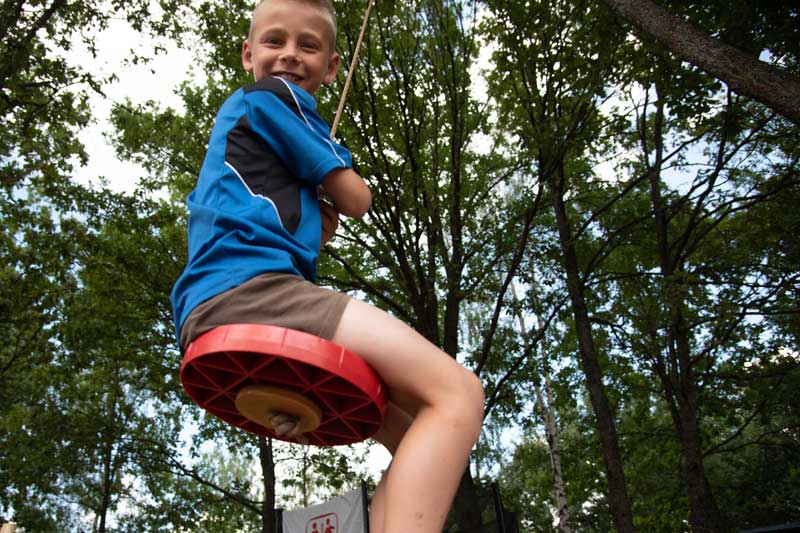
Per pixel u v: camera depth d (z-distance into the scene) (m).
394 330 1.05
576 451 18.17
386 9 10.73
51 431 15.02
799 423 16.14
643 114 14.58
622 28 9.78
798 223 12.92
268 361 0.99
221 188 1.23
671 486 19.95
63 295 12.91
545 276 14.05
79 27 10.48
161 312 14.16
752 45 8.43
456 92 11.94
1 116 10.62
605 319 15.73
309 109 1.34
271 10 1.49
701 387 15.05
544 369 13.56
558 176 13.53
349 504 8.11
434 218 11.33
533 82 11.16
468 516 8.10
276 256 1.12
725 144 13.52
